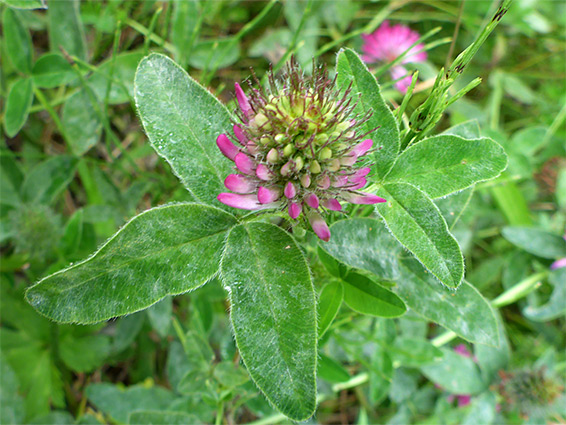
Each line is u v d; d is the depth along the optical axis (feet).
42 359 0.44
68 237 0.42
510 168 0.51
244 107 0.23
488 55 0.62
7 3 0.30
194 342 0.35
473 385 0.44
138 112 0.24
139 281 0.22
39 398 0.43
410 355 0.40
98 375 0.48
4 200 0.42
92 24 0.52
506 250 0.54
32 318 0.43
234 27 0.59
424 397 0.47
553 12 0.65
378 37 0.54
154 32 0.52
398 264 0.28
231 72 0.57
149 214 0.22
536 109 0.63
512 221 0.52
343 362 0.47
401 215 0.23
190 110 0.25
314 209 0.23
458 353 0.45
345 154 0.23
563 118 0.60
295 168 0.22
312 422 0.44
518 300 0.53
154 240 0.23
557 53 0.64
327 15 0.59
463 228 0.49
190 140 0.25
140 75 0.25
